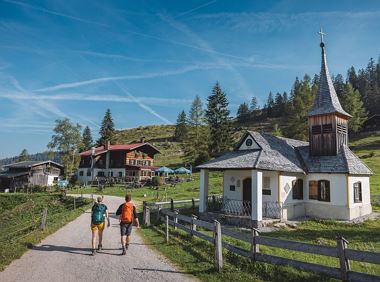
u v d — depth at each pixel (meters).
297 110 81.56
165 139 143.38
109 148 73.94
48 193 53.09
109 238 15.65
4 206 46.47
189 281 9.23
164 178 58.41
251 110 189.88
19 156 120.69
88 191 54.88
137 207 31.27
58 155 81.31
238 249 11.25
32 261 10.88
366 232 19.86
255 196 21.53
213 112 80.44
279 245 9.68
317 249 8.69
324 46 30.70
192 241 14.40
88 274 9.56
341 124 28.19
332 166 25.72
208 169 25.30
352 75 151.75
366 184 28.12
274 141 28.08
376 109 114.25
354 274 8.01
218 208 27.69
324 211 25.41
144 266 10.64
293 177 25.48
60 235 16.16
